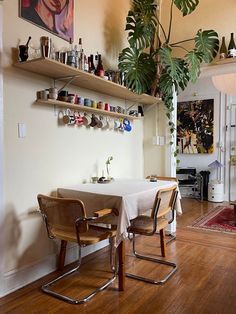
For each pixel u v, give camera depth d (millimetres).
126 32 3510
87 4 2930
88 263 2725
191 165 6590
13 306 1974
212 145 6316
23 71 2262
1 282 2100
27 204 2320
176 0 3193
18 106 2225
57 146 2604
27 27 2283
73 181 2791
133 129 3732
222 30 3654
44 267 2459
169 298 2076
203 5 3752
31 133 2342
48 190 2514
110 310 1928
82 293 2145
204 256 2871
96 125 3008
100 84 2750
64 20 2643
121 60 3021
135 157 3789
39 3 2391
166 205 2580
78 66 2395
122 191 2379
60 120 2629
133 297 2094
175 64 3174
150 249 3074
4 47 2107
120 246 2193
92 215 2281
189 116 6547
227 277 2406
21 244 2270
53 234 2191
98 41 3072
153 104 3822
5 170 2137
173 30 3904
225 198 6191
